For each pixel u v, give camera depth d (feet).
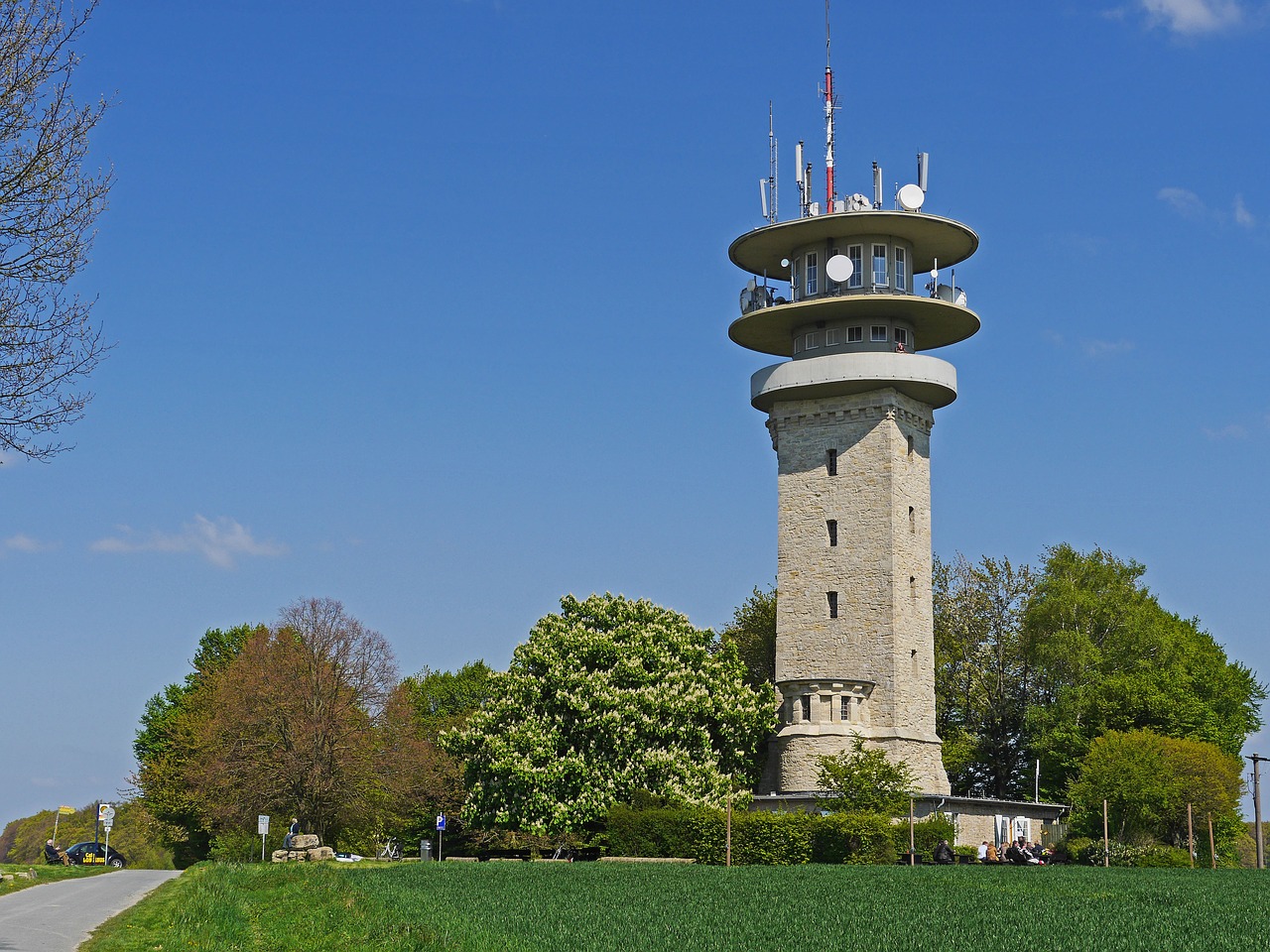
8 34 76.48
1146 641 285.84
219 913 108.06
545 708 226.38
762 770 242.17
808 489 241.96
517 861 200.23
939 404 247.09
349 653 268.62
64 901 125.90
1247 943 98.07
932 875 165.37
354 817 271.08
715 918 109.70
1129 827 245.04
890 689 228.84
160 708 344.69
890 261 241.76
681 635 237.04
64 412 78.74
